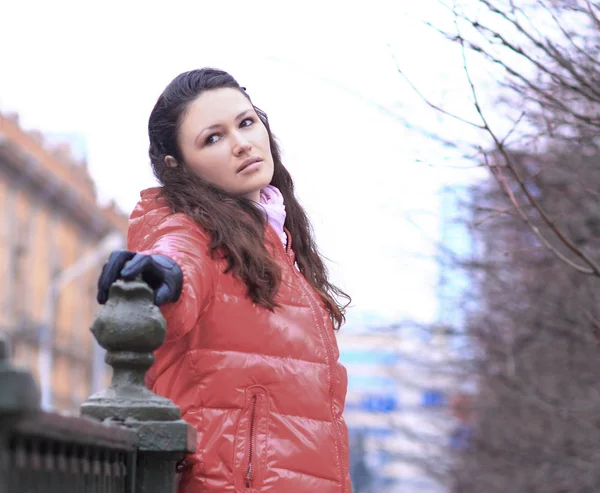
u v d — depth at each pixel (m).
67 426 2.45
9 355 2.01
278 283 3.62
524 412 12.93
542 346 11.34
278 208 3.98
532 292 10.34
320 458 3.61
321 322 3.79
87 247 55.44
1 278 44.28
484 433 14.82
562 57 6.07
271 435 3.55
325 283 4.39
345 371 3.84
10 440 2.17
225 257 3.56
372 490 39.44
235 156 3.88
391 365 18.16
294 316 3.72
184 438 3.25
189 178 3.79
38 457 2.39
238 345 3.57
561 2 6.38
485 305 12.20
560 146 7.60
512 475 14.20
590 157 7.46
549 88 6.41
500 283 10.69
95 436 2.72
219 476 3.48
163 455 3.25
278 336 3.63
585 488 12.09
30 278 47.28
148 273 3.29
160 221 3.63
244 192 3.92
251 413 3.54
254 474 3.49
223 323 3.54
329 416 3.70
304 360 3.68
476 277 11.14
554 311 10.14
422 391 17.75
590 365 10.91
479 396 14.42
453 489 17.23
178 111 3.92
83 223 53.91
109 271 3.23
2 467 2.09
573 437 12.02
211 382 3.52
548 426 12.76
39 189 47.78
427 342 14.43
